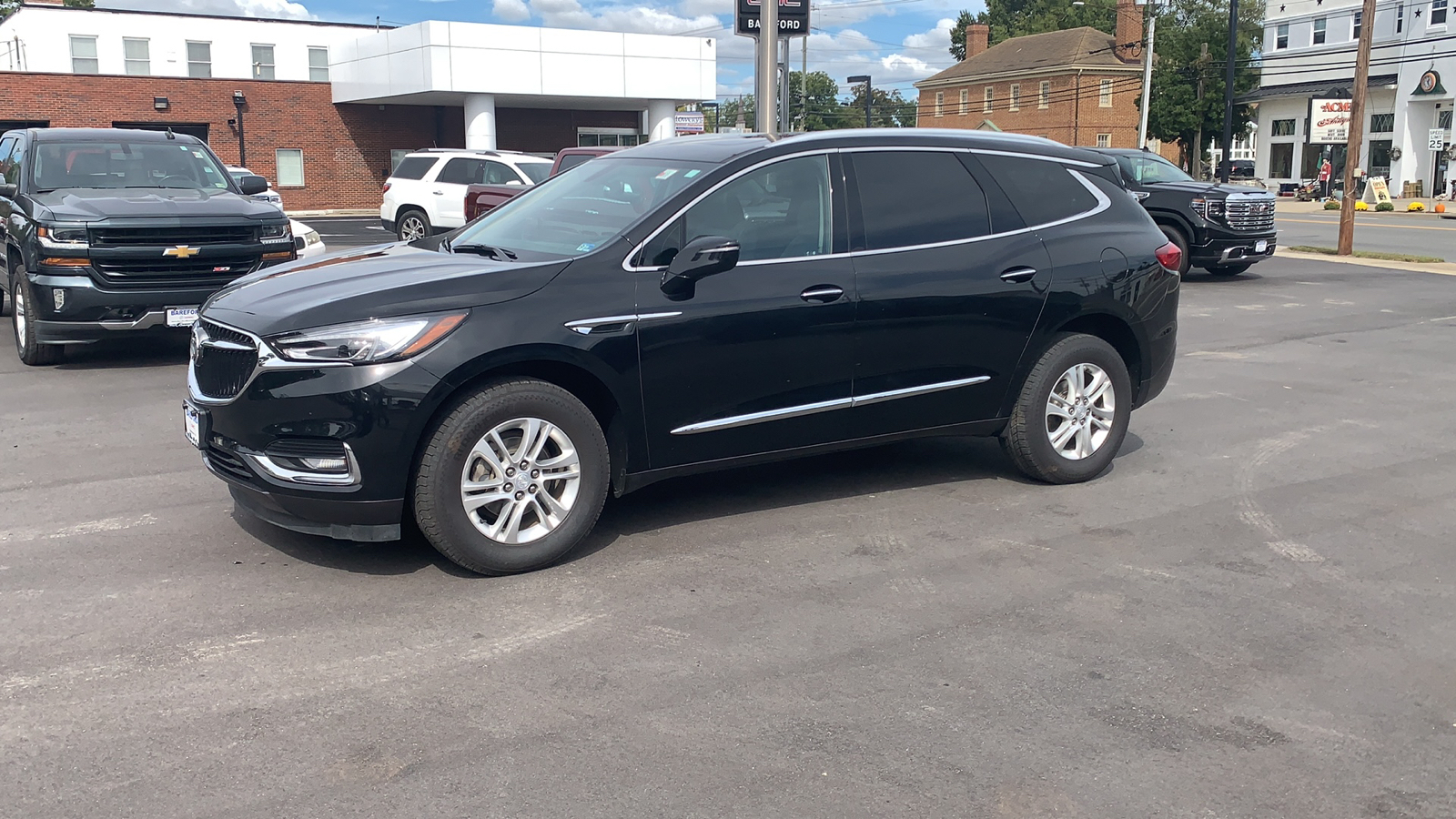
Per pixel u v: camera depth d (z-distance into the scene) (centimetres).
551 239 530
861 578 490
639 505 591
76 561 497
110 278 923
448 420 462
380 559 506
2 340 1106
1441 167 4650
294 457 457
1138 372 652
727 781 328
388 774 329
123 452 684
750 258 525
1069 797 322
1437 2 4509
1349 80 4962
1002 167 606
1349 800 323
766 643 422
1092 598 470
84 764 333
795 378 536
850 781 329
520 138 4009
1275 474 661
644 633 430
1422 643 428
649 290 498
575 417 485
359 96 3697
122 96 3578
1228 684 393
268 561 500
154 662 401
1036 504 598
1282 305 1461
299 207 3894
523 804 314
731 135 591
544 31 3384
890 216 564
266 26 4247
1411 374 976
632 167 571
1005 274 584
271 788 321
